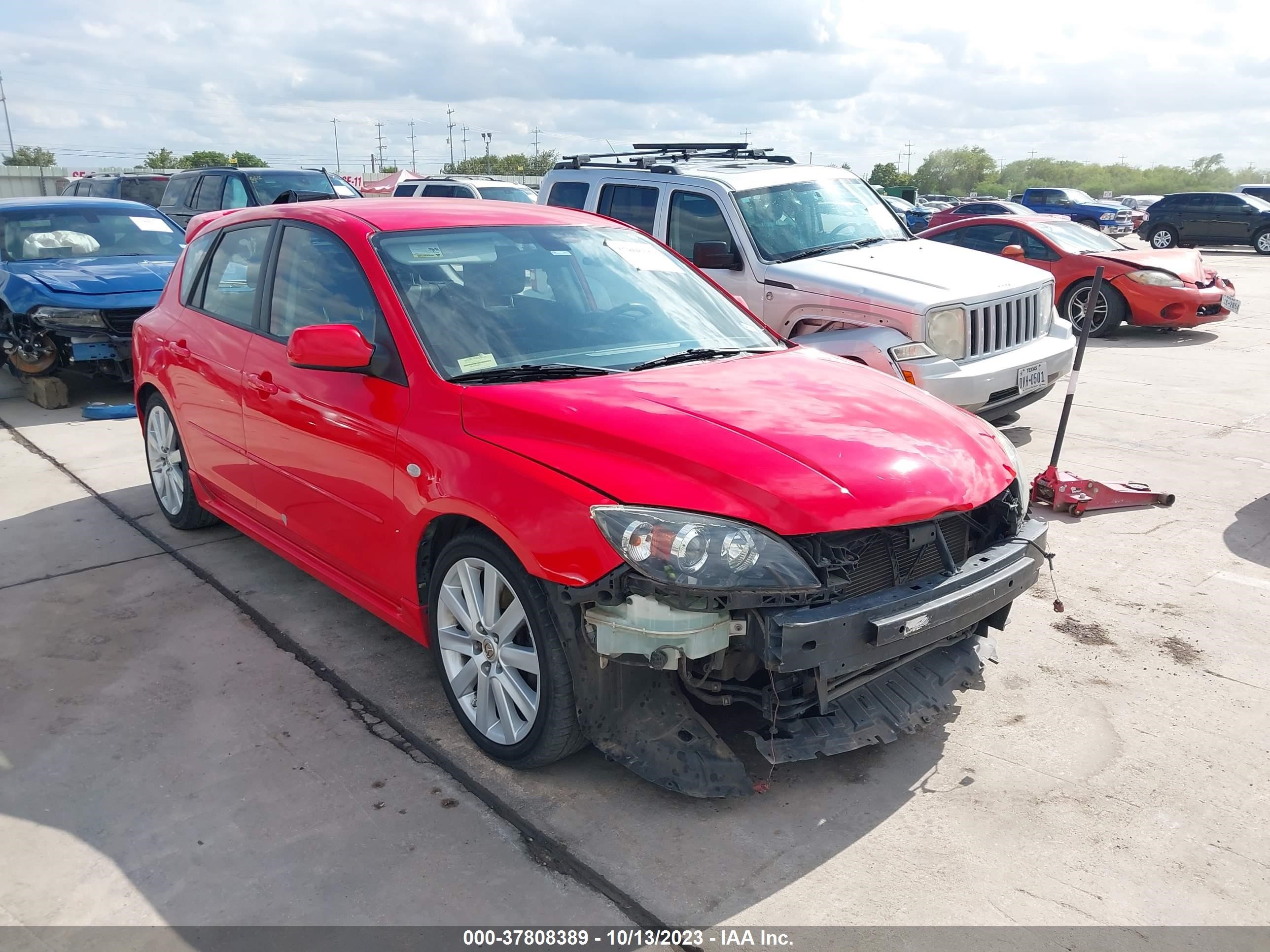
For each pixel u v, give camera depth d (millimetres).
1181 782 2996
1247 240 26984
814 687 2773
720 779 2791
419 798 2924
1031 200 34438
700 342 3750
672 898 2502
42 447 6902
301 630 4055
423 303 3408
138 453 6750
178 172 16234
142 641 3961
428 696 3531
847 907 2469
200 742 3229
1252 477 6039
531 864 2635
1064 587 4469
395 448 3215
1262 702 3461
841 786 2982
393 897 2506
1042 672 3693
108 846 2705
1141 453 6598
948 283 6289
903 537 2809
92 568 4723
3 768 3082
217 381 4312
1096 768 3074
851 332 6098
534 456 2814
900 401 3303
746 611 2609
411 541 3225
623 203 7684
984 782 3008
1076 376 5352
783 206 7223
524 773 3045
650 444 2730
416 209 3965
